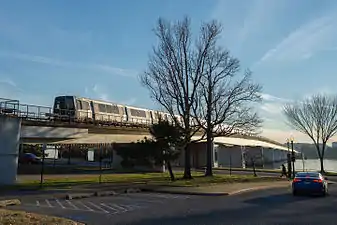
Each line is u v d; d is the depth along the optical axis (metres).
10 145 27.69
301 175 22.72
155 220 12.34
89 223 11.69
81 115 45.69
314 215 13.66
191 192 22.59
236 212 14.36
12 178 27.53
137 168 50.06
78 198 19.58
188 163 34.94
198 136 53.97
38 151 72.12
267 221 12.21
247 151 90.75
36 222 10.11
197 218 12.79
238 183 30.84
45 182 28.00
